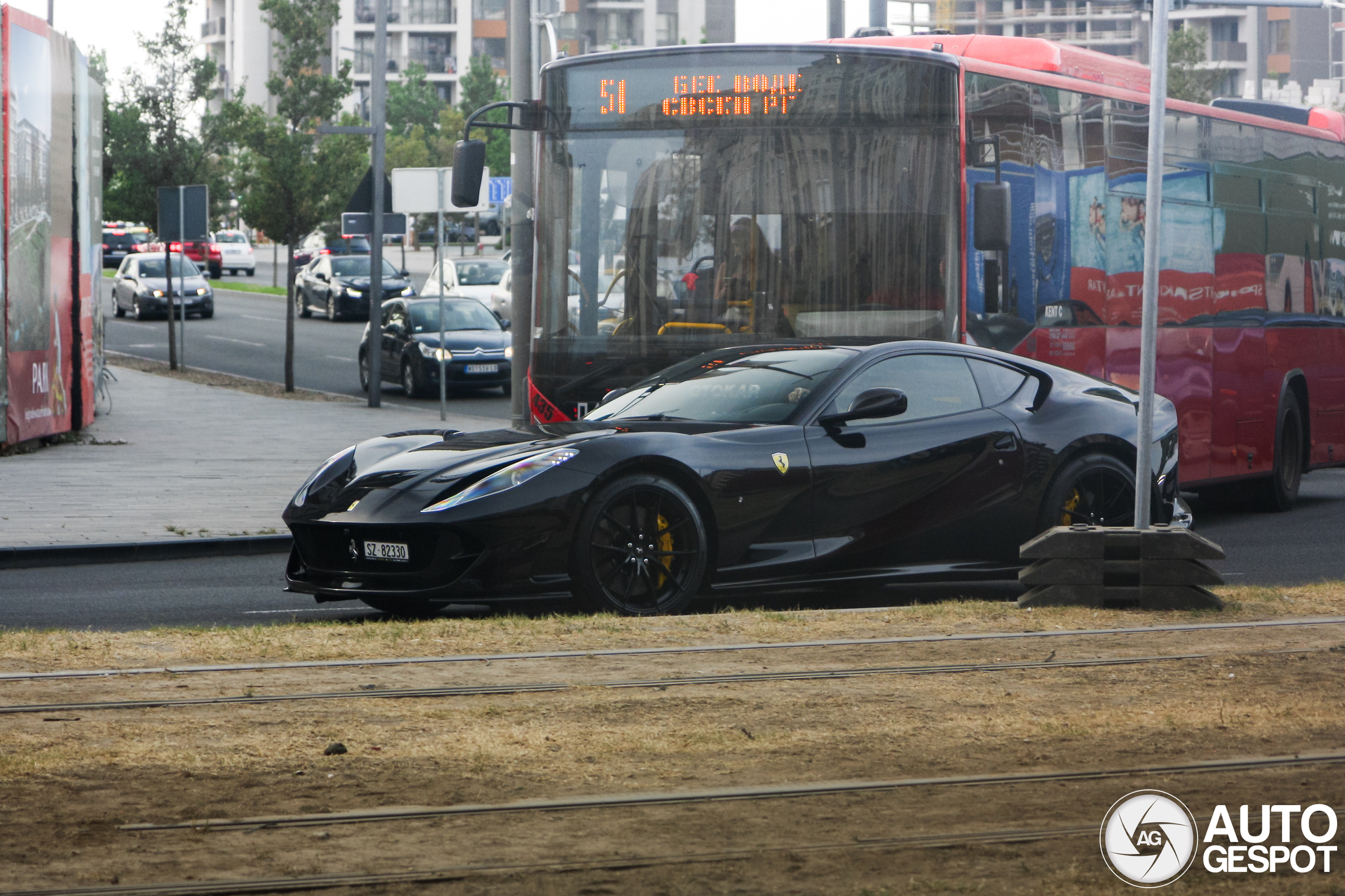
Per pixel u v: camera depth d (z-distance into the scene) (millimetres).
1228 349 41281
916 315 32312
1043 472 26078
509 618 22000
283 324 127312
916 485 24859
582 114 33125
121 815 12906
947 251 32219
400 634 20703
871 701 17188
